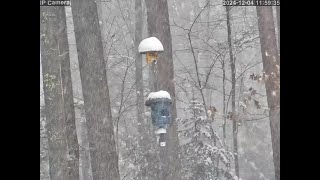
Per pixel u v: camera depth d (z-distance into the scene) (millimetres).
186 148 16312
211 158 16281
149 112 20047
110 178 11992
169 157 13867
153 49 10469
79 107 20188
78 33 12164
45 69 13734
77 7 12141
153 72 10914
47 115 13805
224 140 20141
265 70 15266
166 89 13836
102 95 12094
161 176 14586
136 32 22922
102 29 24328
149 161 15930
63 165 13727
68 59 14789
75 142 14797
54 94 13727
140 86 21859
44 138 18172
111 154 12062
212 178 16172
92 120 12062
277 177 15016
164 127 10672
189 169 16172
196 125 16469
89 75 12062
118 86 26922
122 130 26219
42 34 13656
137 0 23250
